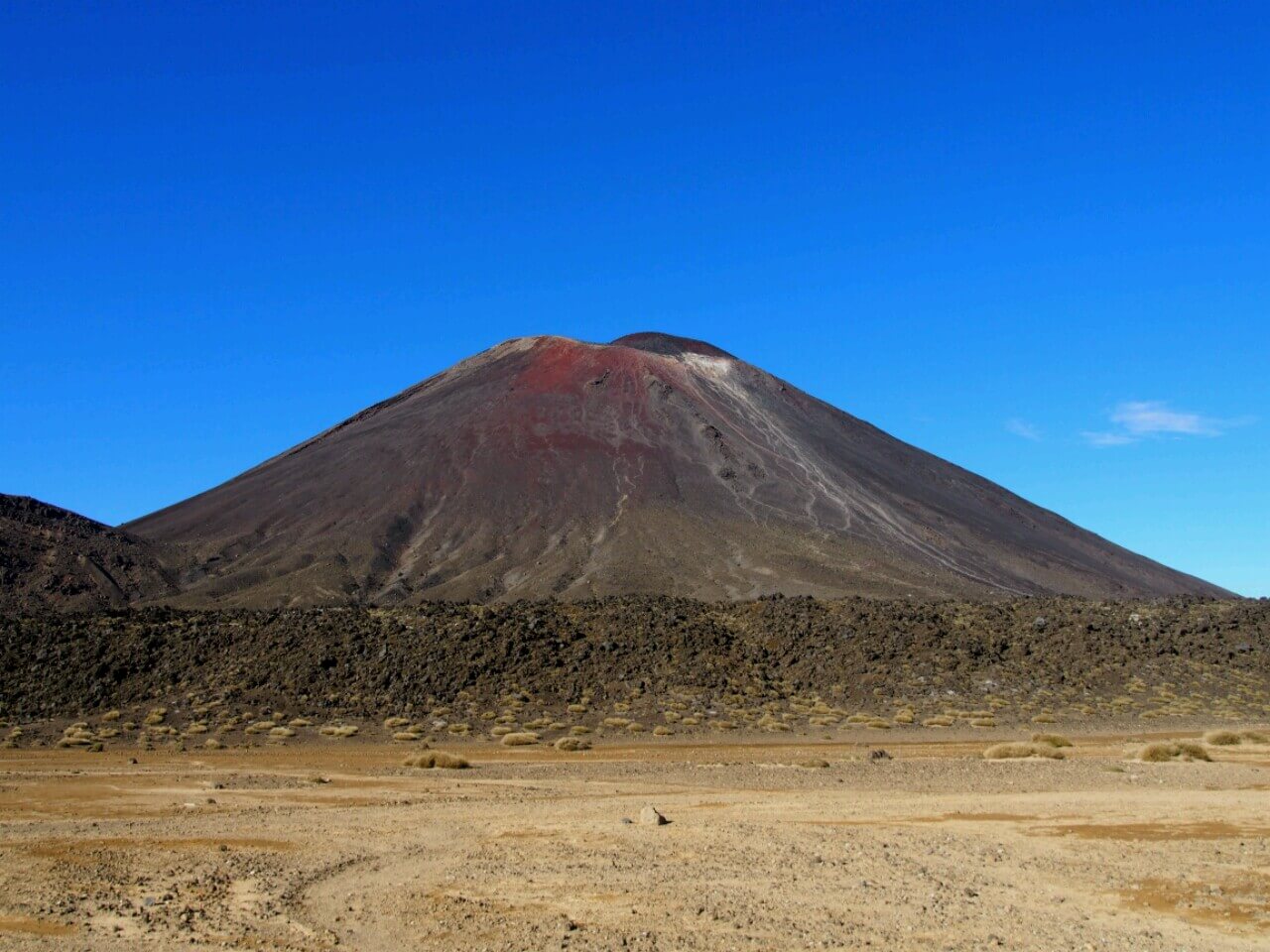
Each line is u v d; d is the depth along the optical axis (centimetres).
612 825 2288
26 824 2405
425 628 6169
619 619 6544
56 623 6222
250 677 5581
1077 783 3112
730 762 4012
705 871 1762
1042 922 1419
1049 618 7019
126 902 1567
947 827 2225
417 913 1495
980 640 6619
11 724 5081
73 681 5538
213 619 6431
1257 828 2178
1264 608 7125
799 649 6425
